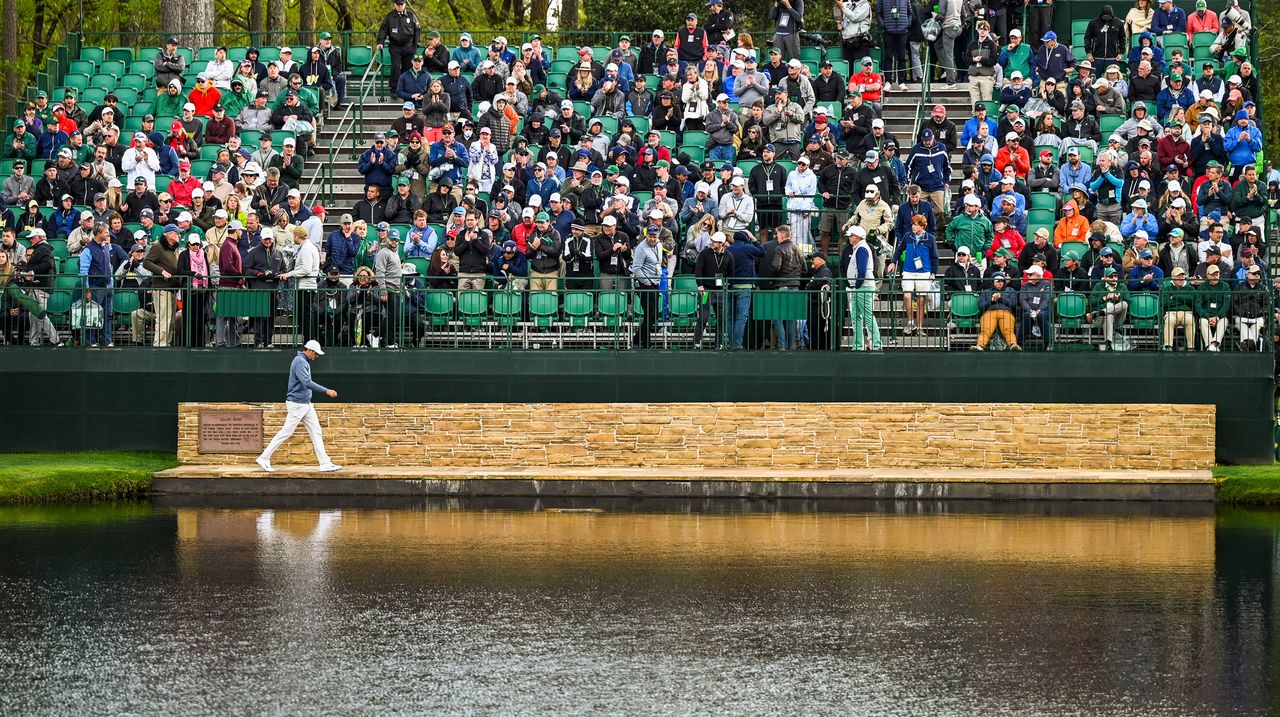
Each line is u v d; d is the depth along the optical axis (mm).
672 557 61906
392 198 102312
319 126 118375
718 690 41500
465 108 113375
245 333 93438
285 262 93125
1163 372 86625
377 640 47156
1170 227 96000
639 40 167250
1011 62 116062
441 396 89312
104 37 187000
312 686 41812
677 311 90938
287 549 63781
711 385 88750
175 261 92625
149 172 106312
